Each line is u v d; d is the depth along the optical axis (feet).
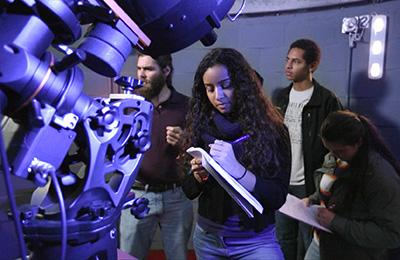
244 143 4.12
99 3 2.18
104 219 2.30
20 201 2.32
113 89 6.79
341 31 8.09
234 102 4.21
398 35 7.34
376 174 4.35
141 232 6.46
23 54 1.89
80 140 2.29
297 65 7.44
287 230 7.72
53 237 2.13
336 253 4.76
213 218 4.39
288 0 8.57
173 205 6.49
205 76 4.16
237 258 4.35
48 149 2.06
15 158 1.96
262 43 8.96
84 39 2.29
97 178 2.28
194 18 2.53
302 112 7.47
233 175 3.79
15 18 1.95
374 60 7.55
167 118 6.37
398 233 4.25
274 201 4.01
